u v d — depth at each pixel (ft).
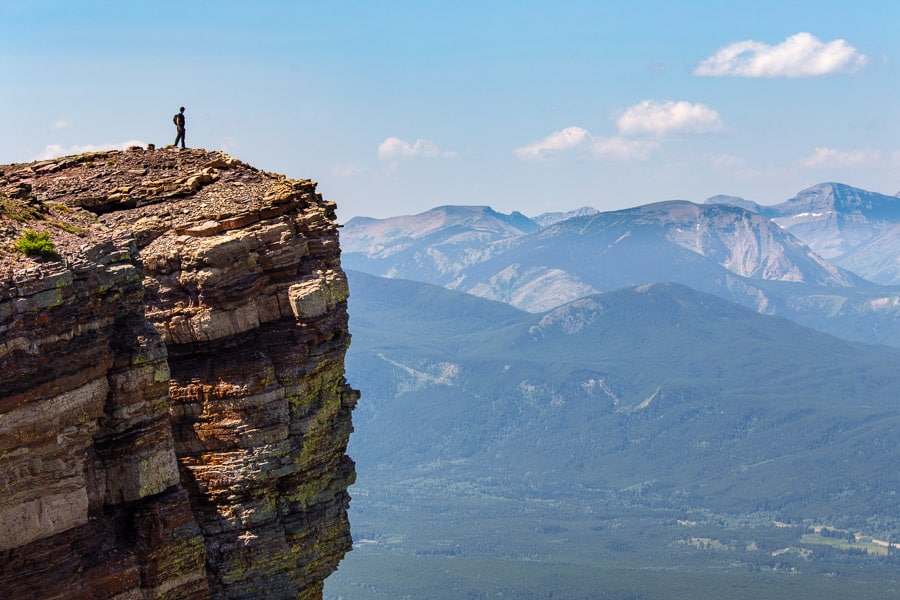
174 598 176.55
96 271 166.71
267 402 208.74
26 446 156.97
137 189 220.43
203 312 206.39
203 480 207.31
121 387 169.07
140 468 171.42
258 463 207.51
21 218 171.94
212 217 212.43
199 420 208.33
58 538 161.07
